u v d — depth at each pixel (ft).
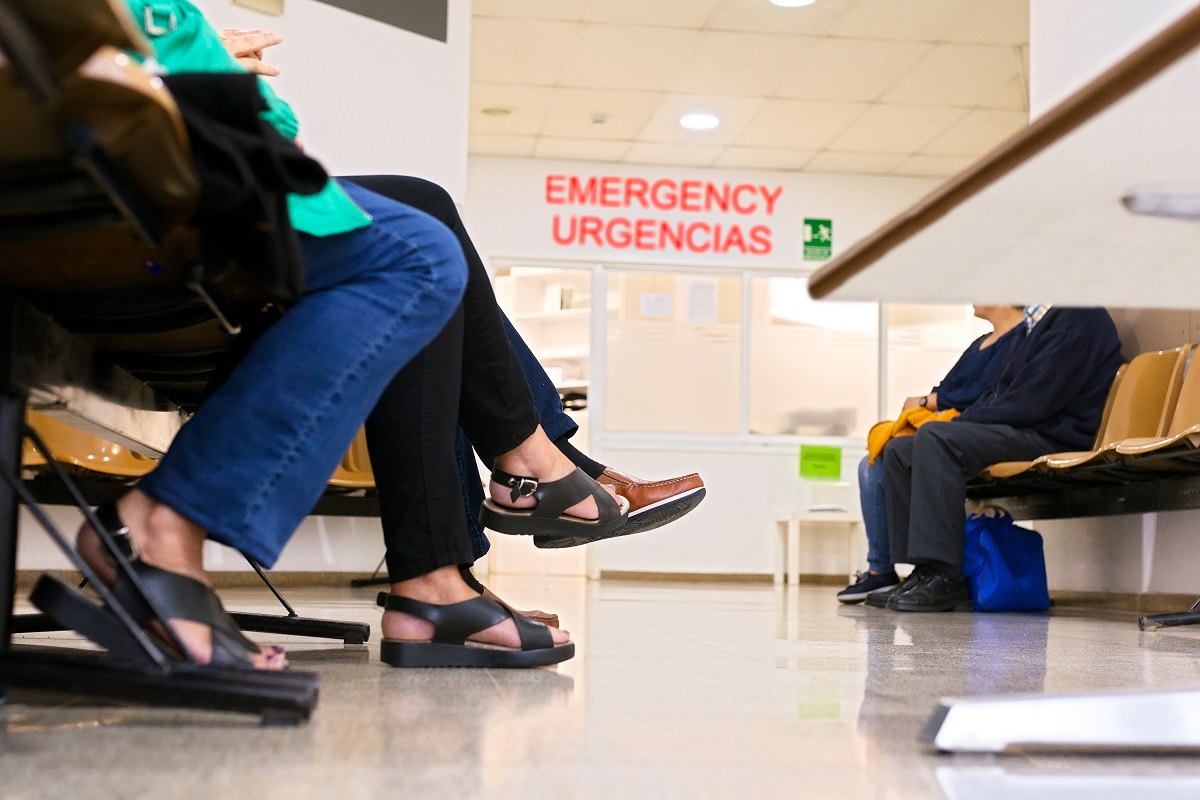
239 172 2.47
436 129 10.12
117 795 2.01
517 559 25.49
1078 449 11.69
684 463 24.20
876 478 13.24
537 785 2.24
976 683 4.34
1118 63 1.94
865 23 17.58
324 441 3.13
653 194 24.58
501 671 4.23
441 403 4.28
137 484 3.04
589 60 19.19
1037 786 2.40
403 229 3.26
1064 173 2.34
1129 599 12.37
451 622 4.30
